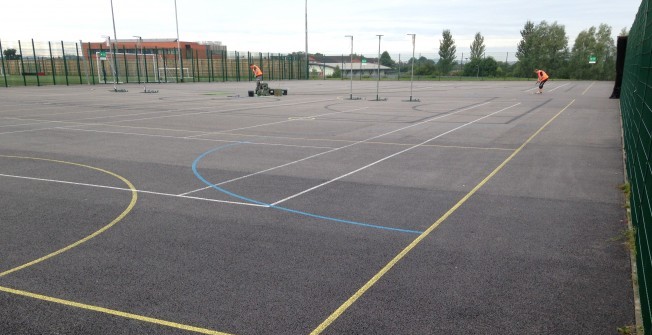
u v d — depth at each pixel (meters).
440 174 9.95
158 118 20.59
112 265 5.45
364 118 20.92
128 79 55.59
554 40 70.12
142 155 12.08
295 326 4.17
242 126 18.00
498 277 5.10
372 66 92.25
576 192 8.47
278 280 5.05
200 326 4.18
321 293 4.76
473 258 5.61
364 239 6.23
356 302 4.59
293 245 6.03
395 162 11.23
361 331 4.09
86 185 9.03
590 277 5.09
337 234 6.41
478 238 6.25
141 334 4.06
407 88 48.06
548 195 8.29
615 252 5.74
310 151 12.71
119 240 6.22
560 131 16.44
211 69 60.44
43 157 11.76
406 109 25.33
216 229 6.62
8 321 4.28
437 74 74.62
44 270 5.32
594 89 43.50
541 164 10.95
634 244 5.65
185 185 9.04
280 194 8.40
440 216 7.16
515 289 4.83
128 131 16.50
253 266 5.41
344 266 5.40
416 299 4.63
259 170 10.34
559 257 5.62
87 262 5.53
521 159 11.55
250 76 62.66
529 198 8.11
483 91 42.16
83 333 4.08
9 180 9.40
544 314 4.36
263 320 4.27
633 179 7.07
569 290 4.80
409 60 80.00
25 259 5.62
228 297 4.69
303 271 5.27
